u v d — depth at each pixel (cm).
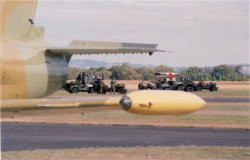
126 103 1786
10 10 2925
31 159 2916
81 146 3459
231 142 3738
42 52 3016
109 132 4228
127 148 3341
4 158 2931
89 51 2977
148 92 1839
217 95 10994
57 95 10738
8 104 1781
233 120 5209
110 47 3002
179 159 2986
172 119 5216
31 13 3023
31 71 2894
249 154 3194
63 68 3247
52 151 3191
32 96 2938
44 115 1880
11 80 2739
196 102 1897
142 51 2894
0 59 2698
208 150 3312
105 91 11656
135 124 4816
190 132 4281
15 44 2875
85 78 11600
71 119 5100
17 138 3800
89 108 1844
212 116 5566
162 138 3900
